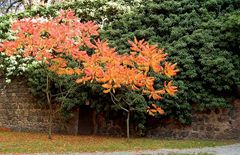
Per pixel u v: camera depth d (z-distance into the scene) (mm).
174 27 13141
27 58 14055
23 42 10734
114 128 13070
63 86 13414
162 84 12273
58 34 10391
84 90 13102
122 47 13305
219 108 11812
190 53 12469
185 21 13023
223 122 11742
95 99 12992
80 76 12609
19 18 15086
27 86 14469
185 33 12914
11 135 12719
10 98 14859
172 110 12172
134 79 9984
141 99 12008
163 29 13273
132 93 11977
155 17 13531
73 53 10484
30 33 10750
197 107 12109
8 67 14344
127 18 14023
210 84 11969
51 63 11570
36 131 14227
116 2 14586
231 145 10328
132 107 12180
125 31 13758
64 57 12781
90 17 14695
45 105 14094
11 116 14805
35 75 14023
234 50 12195
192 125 12102
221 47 12203
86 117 13617
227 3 13078
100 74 9961
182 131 12188
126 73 9883
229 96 11812
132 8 14234
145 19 13742
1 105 15023
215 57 11961
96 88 12555
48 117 14062
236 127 11578
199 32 12531
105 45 10094
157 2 14023
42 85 13836
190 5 13320
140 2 14320
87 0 14727
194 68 12234
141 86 11195
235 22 11758
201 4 13336
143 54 10203
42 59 11086
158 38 13203
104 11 14500
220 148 9789
